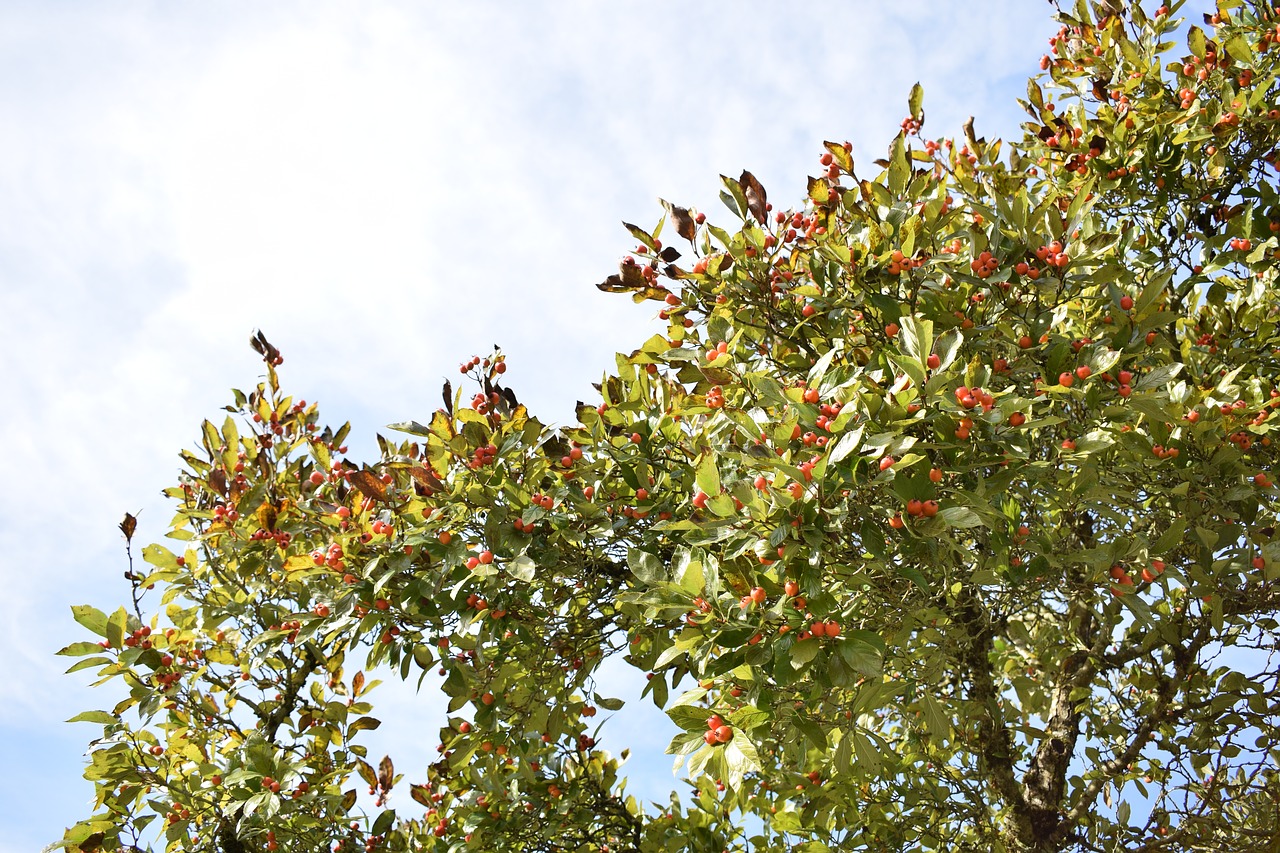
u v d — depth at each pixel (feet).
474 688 16.10
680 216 16.70
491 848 18.37
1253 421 14.87
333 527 17.11
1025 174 20.79
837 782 16.60
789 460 11.88
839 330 15.79
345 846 19.08
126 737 18.35
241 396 23.43
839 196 17.52
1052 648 22.36
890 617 14.23
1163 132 20.84
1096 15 23.25
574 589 17.51
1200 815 18.49
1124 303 15.01
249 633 20.84
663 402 17.33
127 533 19.63
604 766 20.68
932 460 13.37
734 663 11.08
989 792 20.17
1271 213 20.02
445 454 15.72
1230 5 21.67
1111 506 14.73
